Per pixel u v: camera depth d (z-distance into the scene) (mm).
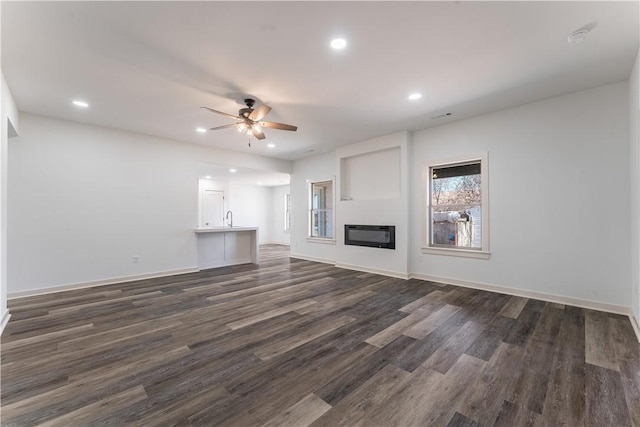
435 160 4770
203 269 5992
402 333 2752
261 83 3174
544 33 2314
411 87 3297
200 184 9023
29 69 2816
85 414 1645
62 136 4312
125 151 4914
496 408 1692
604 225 3303
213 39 2375
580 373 2043
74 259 4406
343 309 3453
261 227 11047
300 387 1909
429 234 4965
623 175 3186
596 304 3348
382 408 1700
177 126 4684
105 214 4695
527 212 3832
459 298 3854
